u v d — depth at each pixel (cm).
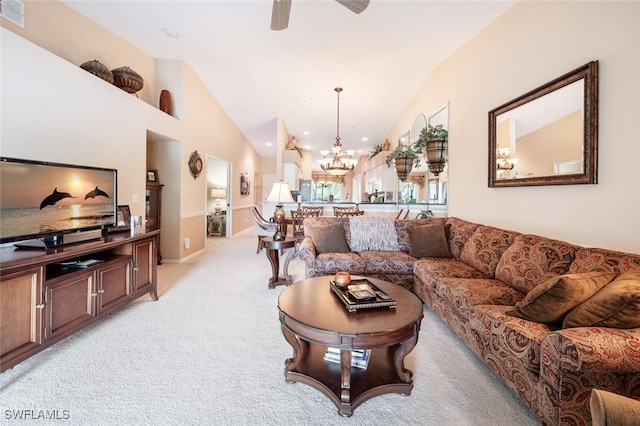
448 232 319
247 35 338
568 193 208
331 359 167
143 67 392
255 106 576
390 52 370
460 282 213
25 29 241
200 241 510
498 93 283
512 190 265
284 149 657
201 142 500
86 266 207
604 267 151
